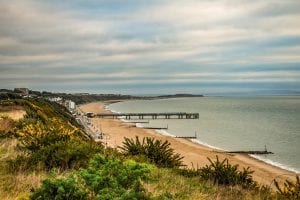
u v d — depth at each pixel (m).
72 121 61.12
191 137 82.88
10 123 25.73
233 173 13.13
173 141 71.50
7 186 8.81
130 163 8.83
